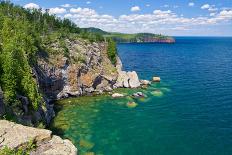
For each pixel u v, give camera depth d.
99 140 67.00
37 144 35.69
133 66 190.00
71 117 81.94
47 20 170.38
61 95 102.88
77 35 128.88
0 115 51.72
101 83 116.12
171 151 62.53
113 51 133.62
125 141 66.94
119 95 105.44
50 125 74.69
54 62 101.94
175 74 157.62
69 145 36.81
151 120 81.50
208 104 98.44
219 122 80.56
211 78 146.00
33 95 66.81
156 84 128.50
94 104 95.81
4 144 33.84
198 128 75.94
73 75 106.44
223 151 62.62
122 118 82.50
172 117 84.38
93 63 117.94
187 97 107.12
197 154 61.25
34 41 97.19
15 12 154.88
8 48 68.81
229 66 192.75
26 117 62.50
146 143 66.25
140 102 99.00
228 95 110.38
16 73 64.81
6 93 57.75
